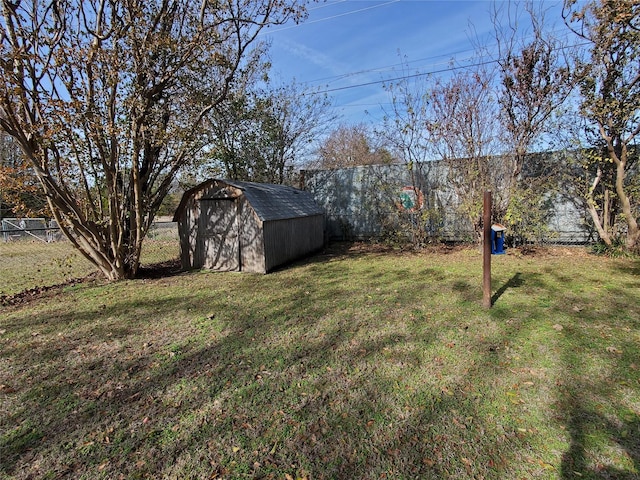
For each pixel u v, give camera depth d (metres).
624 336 3.42
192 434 2.25
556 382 2.68
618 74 6.48
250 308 4.70
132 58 5.95
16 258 9.59
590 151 7.19
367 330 3.79
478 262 7.20
